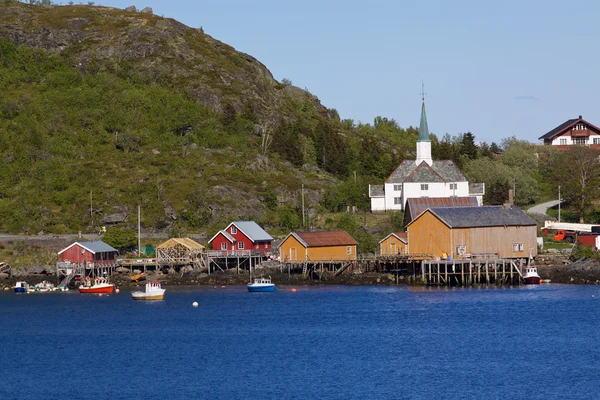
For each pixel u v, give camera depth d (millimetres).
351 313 145250
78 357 116500
